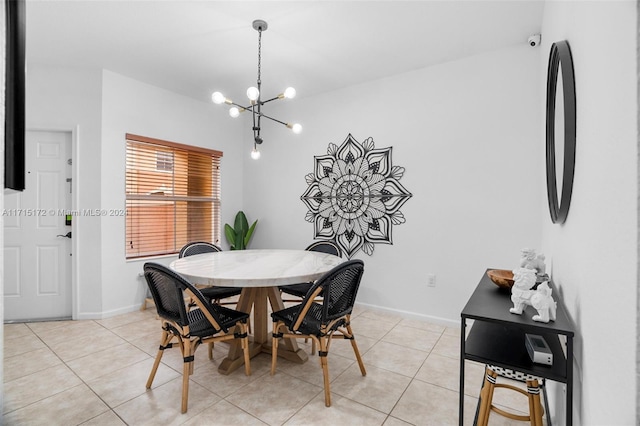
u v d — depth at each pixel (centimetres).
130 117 334
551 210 164
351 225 352
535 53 258
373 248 338
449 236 295
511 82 267
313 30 248
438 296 300
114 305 323
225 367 208
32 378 201
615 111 71
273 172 418
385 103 330
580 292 106
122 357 230
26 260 305
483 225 279
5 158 64
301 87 357
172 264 222
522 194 263
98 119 312
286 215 406
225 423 160
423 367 217
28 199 306
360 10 224
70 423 159
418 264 311
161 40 264
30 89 299
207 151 405
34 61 298
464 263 288
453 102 293
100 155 312
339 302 188
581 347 103
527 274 124
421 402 178
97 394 184
